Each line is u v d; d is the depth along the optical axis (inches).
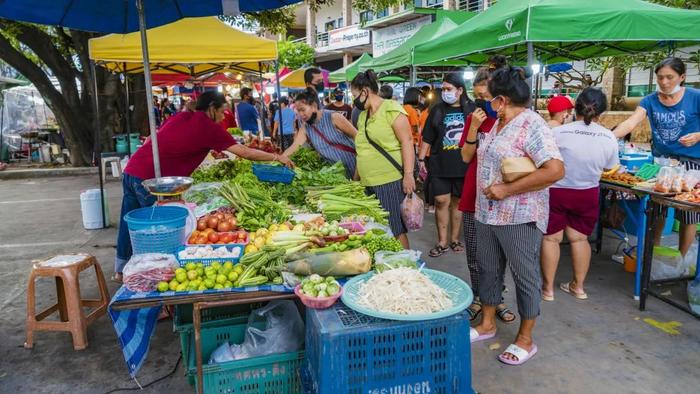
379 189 160.6
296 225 125.6
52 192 382.9
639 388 112.1
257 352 100.3
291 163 173.8
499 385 114.3
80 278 188.5
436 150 200.1
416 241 232.2
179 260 100.5
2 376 121.1
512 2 204.5
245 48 239.3
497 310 147.5
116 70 340.5
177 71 360.5
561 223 151.3
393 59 329.4
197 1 158.6
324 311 86.0
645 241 147.6
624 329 139.3
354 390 80.0
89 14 153.9
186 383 118.4
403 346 81.1
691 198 133.9
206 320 115.2
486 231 121.2
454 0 782.5
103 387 116.8
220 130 156.2
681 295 161.6
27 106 609.3
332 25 1315.2
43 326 134.0
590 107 141.0
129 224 104.2
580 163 143.6
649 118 174.9
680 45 254.4
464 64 362.0
